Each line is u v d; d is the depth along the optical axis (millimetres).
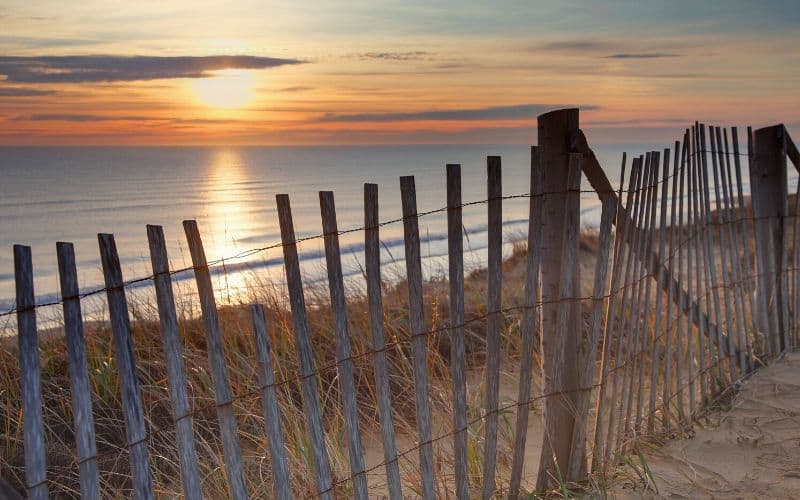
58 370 4605
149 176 104625
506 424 3986
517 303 6059
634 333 3625
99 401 4250
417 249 2602
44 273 22359
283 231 2293
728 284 4559
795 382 4441
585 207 31859
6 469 3574
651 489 3260
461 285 2729
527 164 122562
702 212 4195
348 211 48000
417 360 2678
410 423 4270
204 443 3725
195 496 2186
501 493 3248
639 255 3555
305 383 2383
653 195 3553
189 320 5266
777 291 5066
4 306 16922
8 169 121438
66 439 3906
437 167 142375
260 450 3740
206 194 70125
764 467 3469
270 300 5305
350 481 3414
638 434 3734
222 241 30422
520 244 12859
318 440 2426
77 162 150875
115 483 3604
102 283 17125
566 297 3088
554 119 3035
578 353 3197
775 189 4957
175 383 2133
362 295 6035
